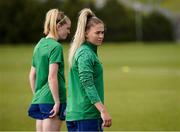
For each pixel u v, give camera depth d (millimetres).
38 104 23047
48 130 22797
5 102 47469
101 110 19562
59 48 22781
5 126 36000
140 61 100000
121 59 106562
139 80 66250
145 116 39594
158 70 80000
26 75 72812
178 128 34844
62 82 22812
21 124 36750
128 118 38875
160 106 44438
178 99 48531
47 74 22984
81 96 20047
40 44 23188
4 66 89375
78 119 19984
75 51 20203
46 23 23250
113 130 34375
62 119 22812
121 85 61000
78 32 20234
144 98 49531
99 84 20156
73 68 20188
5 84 62250
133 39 199500
